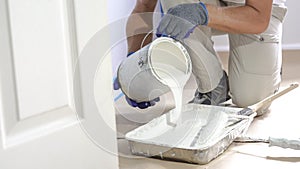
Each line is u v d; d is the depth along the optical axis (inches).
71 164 45.6
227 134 59.2
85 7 45.3
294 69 110.5
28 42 40.6
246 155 58.8
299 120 72.2
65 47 44.2
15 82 39.9
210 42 65.1
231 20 64.4
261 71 74.5
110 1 108.9
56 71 43.5
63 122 44.7
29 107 41.2
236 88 76.9
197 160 55.6
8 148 39.6
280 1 77.2
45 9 41.8
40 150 42.4
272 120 72.8
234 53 76.3
